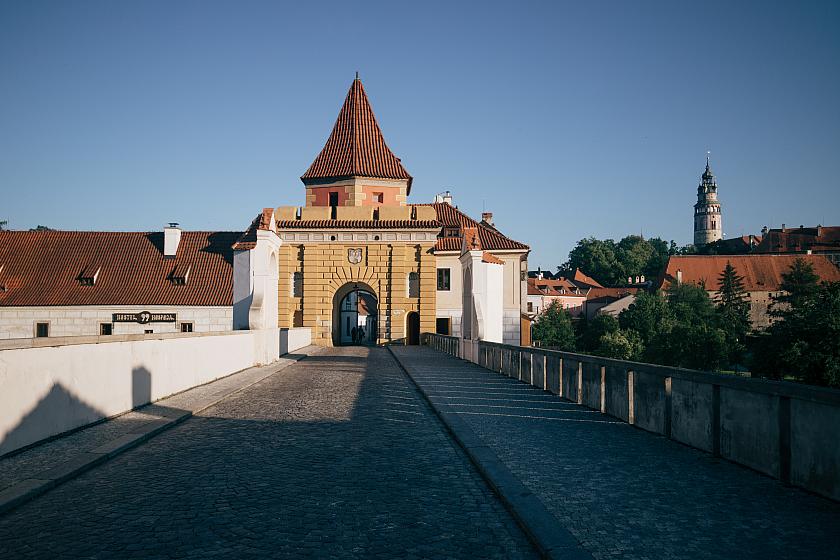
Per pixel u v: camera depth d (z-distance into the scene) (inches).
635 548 211.8
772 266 4611.2
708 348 2972.4
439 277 2025.1
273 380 860.0
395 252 2003.0
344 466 343.3
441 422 504.1
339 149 2190.0
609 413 516.4
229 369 905.5
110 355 498.3
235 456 368.2
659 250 7199.8
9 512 260.8
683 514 248.1
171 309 1855.3
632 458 351.9
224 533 234.4
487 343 1036.5
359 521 248.7
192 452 380.5
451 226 2137.1
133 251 2009.1
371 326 3449.8
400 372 1010.1
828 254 5295.3
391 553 215.8
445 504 273.0
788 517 243.4
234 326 1139.3
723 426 347.9
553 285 5890.8
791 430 289.6
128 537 230.4
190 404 582.9
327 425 482.3
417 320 2053.4
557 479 304.5
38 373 391.2
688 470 322.3
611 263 6161.4
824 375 2252.7
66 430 424.5
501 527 243.3
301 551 216.7
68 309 1860.2
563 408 561.9
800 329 2332.7
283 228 1999.3
